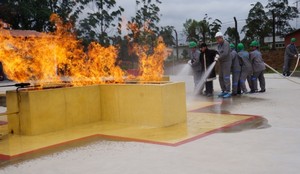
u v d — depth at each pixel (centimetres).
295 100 973
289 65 1819
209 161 463
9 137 660
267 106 895
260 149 509
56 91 700
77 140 616
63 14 3450
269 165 438
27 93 660
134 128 696
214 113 831
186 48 3500
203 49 1148
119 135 641
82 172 446
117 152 529
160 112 697
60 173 447
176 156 493
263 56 2744
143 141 588
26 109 664
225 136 598
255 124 687
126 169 448
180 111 733
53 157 520
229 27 3300
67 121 720
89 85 774
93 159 499
